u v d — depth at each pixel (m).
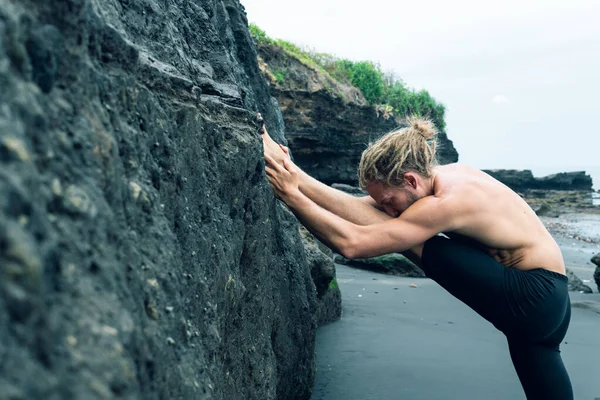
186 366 1.27
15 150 0.73
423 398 3.18
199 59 2.63
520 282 2.51
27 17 0.86
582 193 32.72
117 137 1.20
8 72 0.79
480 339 4.53
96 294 0.87
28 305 0.67
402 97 22.62
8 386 0.61
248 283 2.28
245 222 2.28
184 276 1.42
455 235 2.73
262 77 4.45
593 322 5.45
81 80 1.05
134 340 0.92
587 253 15.12
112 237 1.02
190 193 1.65
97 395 0.75
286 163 2.63
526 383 2.65
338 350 4.14
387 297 6.47
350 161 18.08
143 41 1.91
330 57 21.19
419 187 2.63
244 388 2.12
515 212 2.62
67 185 0.91
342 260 9.50
